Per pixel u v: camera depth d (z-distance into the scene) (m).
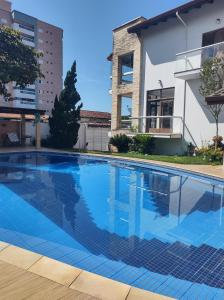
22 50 19.94
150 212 6.99
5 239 5.05
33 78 20.67
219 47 14.21
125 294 2.87
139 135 17.81
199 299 3.34
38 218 6.35
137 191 9.13
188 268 4.10
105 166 13.98
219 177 9.74
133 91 20.28
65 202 7.76
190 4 15.70
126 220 6.36
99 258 4.38
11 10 74.31
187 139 16.80
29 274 3.17
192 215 6.77
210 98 10.54
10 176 11.20
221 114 14.99
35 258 3.55
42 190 9.05
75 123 21.81
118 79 21.81
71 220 6.27
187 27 16.77
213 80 13.82
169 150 17.70
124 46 21.08
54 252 4.54
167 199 8.22
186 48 16.89
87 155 17.16
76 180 10.70
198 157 14.79
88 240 5.12
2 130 21.72
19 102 75.12
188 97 16.67
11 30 19.70
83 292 2.86
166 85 18.08
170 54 17.78
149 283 3.68
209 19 15.75
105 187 9.66
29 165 14.05
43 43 82.19
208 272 3.99
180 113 17.12
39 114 21.08
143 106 19.70
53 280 3.06
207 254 4.61
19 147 20.94
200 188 9.55
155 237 5.39
